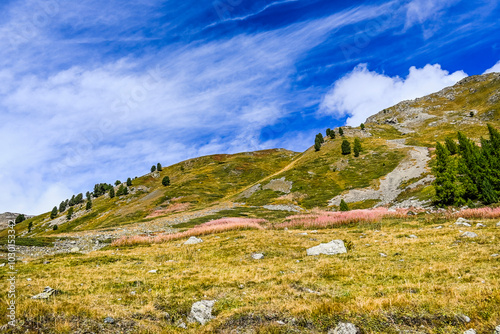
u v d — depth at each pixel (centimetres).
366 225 3378
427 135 17612
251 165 17688
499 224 2298
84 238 3878
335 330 812
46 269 1811
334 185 10306
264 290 1226
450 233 2194
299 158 16425
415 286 1115
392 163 11231
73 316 922
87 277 1556
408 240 2108
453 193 4950
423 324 817
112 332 872
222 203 10112
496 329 735
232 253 2141
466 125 18362
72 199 17762
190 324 983
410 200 6512
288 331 837
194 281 1431
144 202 11956
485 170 4666
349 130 19450
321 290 1194
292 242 2402
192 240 2803
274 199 9594
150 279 1502
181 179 15650
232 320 938
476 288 1009
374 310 891
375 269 1449
